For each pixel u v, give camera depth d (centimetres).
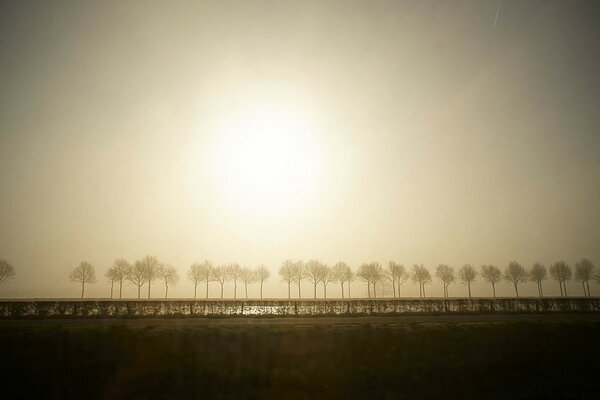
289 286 12925
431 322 5025
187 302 5434
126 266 11712
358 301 5812
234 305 5578
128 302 5269
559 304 6334
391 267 13462
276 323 4741
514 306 6262
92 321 4706
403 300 5984
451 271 13112
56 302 5081
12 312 4897
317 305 5725
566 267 12612
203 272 12812
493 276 12719
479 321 5144
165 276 12369
